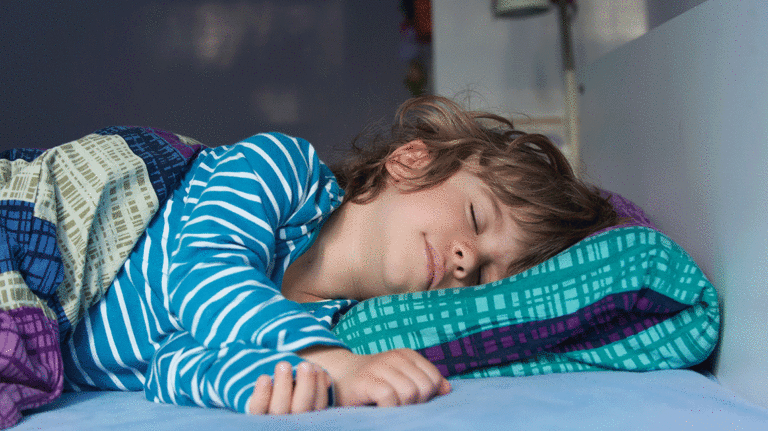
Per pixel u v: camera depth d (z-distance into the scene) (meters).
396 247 0.93
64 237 0.83
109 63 3.28
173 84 3.31
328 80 3.35
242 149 0.86
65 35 3.25
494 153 1.07
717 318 0.81
